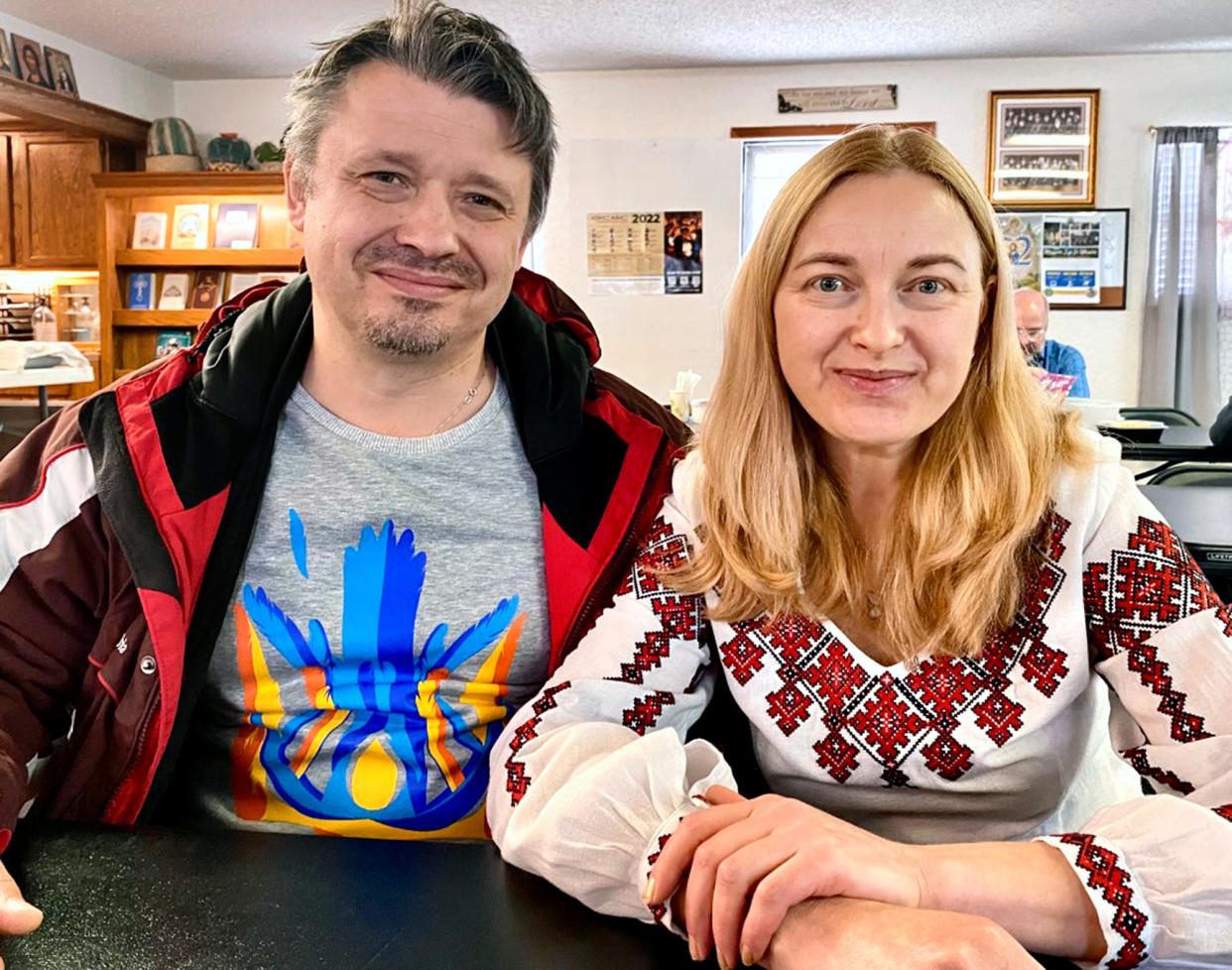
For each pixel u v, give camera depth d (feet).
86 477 3.94
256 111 22.97
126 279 21.59
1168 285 20.75
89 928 2.51
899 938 2.27
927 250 3.31
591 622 4.14
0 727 3.59
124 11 18.01
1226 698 3.09
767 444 3.63
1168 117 20.74
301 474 4.12
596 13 17.85
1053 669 3.39
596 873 2.74
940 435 3.56
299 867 2.86
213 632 3.96
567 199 21.76
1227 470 9.33
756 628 3.64
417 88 3.66
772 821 2.63
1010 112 21.01
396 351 3.87
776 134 21.67
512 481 4.23
